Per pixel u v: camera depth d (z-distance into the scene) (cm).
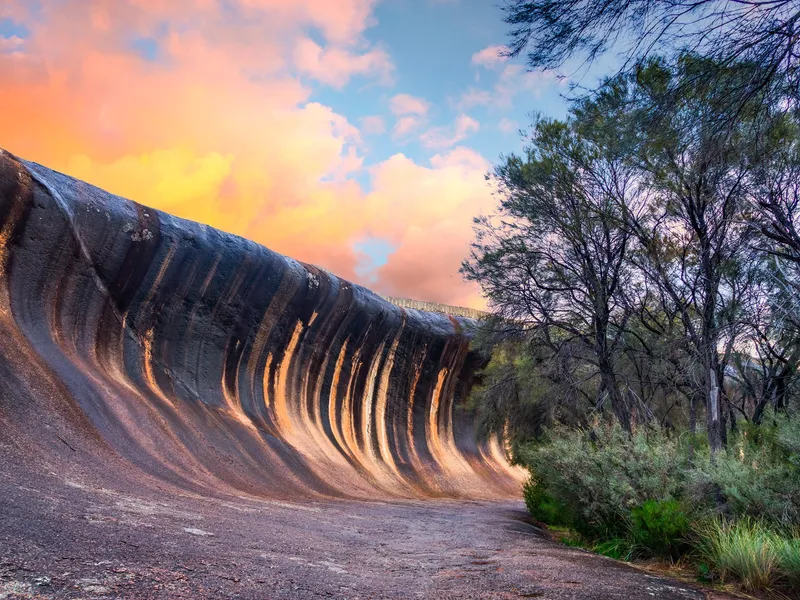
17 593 287
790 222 780
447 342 3456
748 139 596
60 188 1841
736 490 674
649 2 414
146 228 2055
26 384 1273
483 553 739
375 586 461
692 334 1019
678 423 1627
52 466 910
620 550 784
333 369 2823
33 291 1705
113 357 1873
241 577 411
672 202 1045
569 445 1039
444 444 3366
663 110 498
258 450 1967
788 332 829
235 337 2331
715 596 505
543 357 1794
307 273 2656
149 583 348
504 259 1583
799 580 525
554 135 1373
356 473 2436
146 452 1379
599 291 1374
